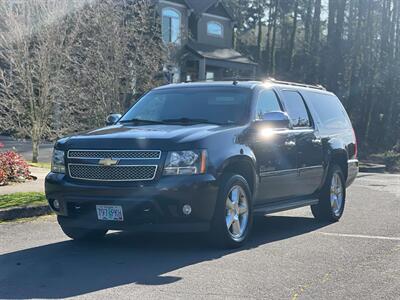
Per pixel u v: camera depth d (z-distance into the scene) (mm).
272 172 8500
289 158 8922
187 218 7117
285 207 8836
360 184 18250
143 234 8750
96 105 17625
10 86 18703
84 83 17891
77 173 7418
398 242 8484
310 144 9578
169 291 5828
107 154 7262
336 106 11164
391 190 16078
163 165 7070
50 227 9047
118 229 7266
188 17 37375
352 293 5953
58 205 7566
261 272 6625
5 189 11680
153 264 6887
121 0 18984
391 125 45125
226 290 5910
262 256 7395
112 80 17609
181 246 7891
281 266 6922
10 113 18953
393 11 44844
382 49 44594
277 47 58312
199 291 5852
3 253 7391
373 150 42875
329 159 10078
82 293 5730
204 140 7324
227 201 7531
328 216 10211
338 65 39906
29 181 13094
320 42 45438
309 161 9516
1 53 18672
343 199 10703
